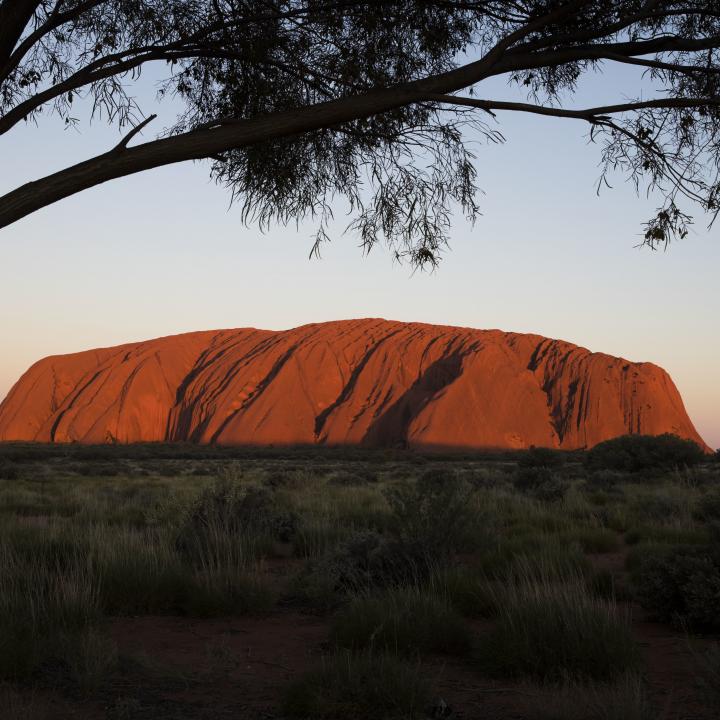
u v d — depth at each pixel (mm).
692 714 4523
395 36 5438
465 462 90562
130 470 51781
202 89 5699
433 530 9234
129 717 4445
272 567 10625
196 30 5293
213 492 13242
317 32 5402
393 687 4621
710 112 4855
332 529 12664
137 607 7773
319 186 5633
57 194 3682
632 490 25203
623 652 5363
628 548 12758
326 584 8188
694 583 7074
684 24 4965
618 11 4691
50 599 6492
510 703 4824
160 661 5758
